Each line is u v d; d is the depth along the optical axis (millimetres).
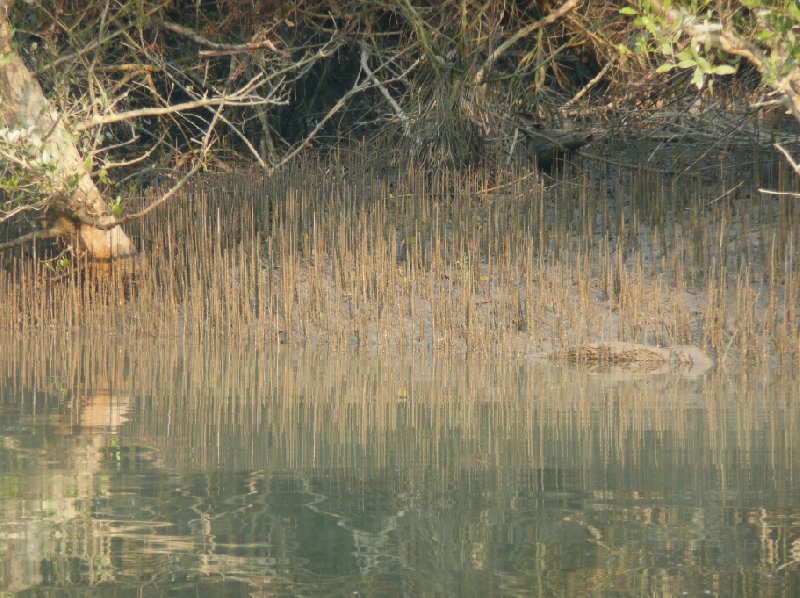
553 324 15906
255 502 7461
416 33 21031
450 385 12578
